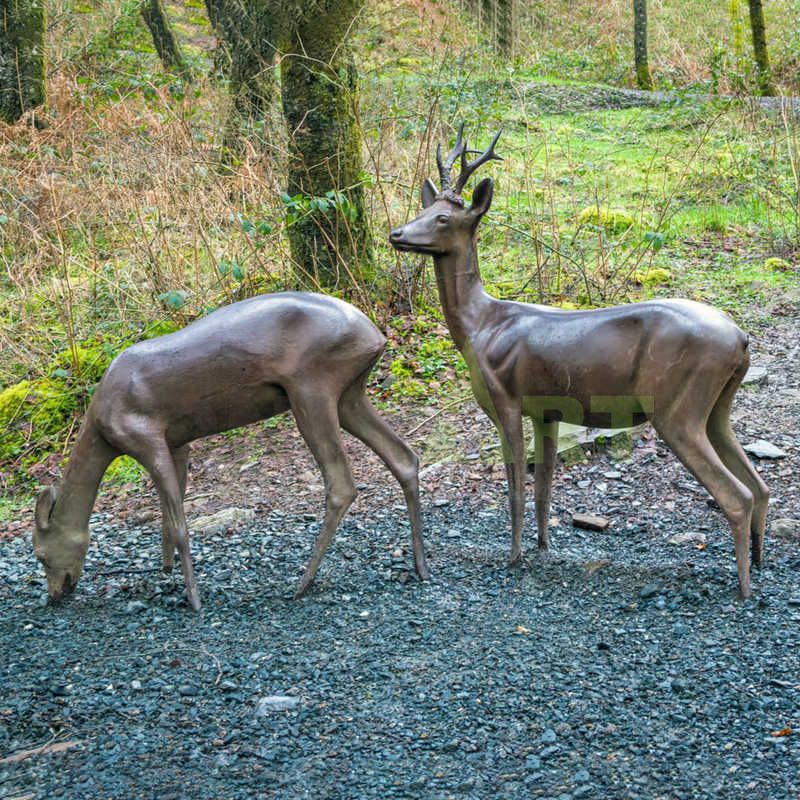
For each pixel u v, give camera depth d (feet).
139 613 13.58
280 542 15.80
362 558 14.93
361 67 28.14
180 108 26.32
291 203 20.65
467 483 17.63
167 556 14.78
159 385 13.00
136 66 40.47
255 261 23.43
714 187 32.01
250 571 14.76
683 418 12.37
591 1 65.98
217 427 13.56
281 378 13.10
